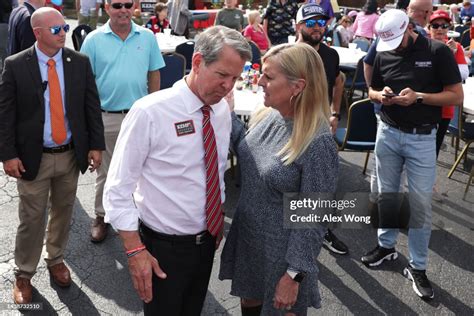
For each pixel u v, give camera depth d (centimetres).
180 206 176
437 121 285
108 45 311
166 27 846
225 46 154
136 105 167
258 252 191
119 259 318
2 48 657
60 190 270
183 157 171
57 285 286
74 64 255
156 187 174
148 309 192
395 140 292
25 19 363
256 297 202
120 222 167
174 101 167
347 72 698
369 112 409
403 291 300
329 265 326
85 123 266
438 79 276
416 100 271
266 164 180
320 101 172
